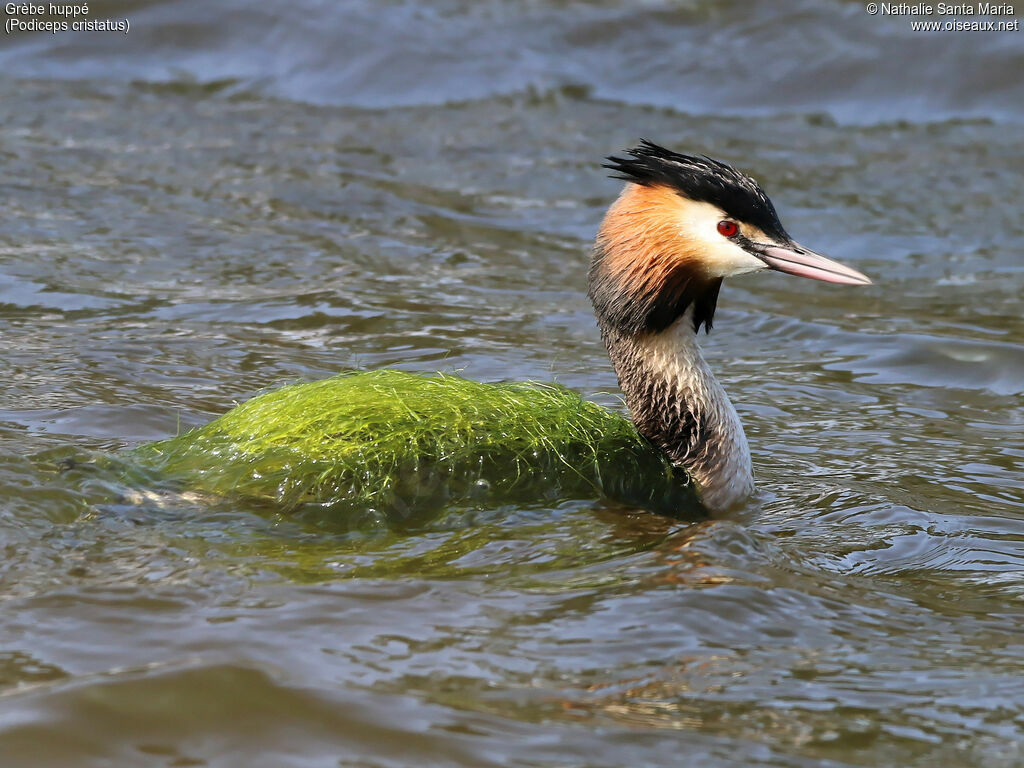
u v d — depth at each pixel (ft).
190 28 83.20
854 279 34.37
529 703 24.11
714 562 30.40
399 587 28.63
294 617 27.07
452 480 32.91
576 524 32.45
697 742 22.95
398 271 57.36
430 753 22.54
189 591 28.07
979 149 73.82
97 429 38.22
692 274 35.35
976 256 61.67
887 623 28.04
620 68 81.71
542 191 68.39
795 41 81.76
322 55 81.41
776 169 70.95
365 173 69.31
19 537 29.94
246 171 68.44
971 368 48.83
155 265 55.93
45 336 47.03
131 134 72.64
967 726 23.73
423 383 35.78
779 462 39.29
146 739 22.89
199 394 42.11
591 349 49.03
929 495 36.68
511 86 80.12
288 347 47.65
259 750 22.63
